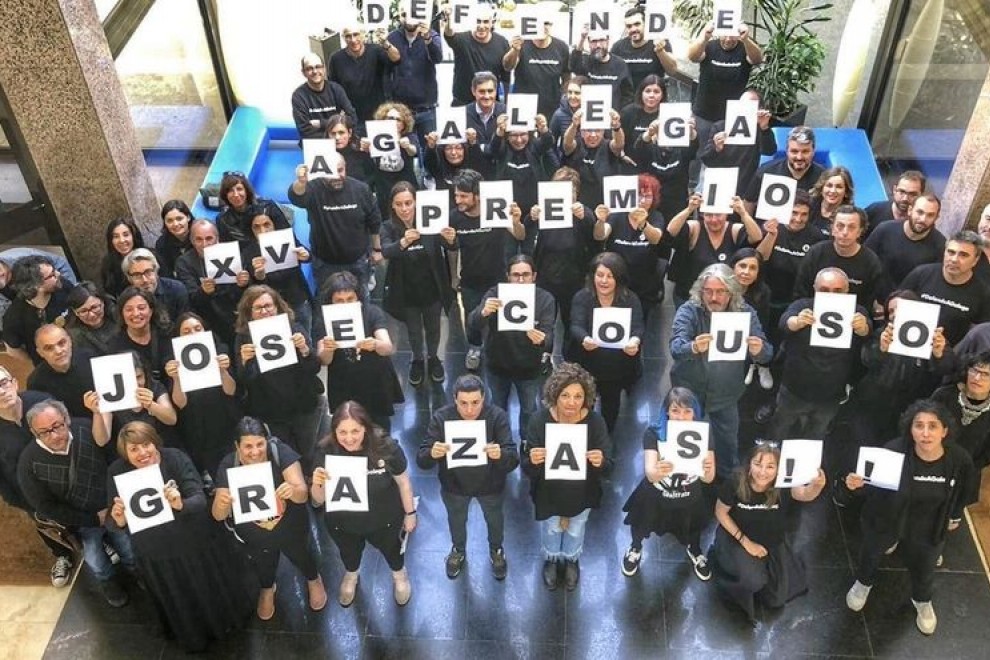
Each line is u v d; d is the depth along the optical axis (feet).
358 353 15.97
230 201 18.33
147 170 20.62
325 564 16.26
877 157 26.25
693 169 24.63
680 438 13.56
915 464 13.46
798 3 24.57
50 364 15.03
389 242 17.80
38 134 18.10
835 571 15.87
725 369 15.47
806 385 16.02
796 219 17.25
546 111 23.80
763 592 15.11
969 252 15.12
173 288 16.94
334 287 15.49
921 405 13.19
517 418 18.80
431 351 19.48
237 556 14.60
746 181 20.77
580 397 13.33
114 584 15.51
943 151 22.03
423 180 24.32
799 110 26.23
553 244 17.97
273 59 27.02
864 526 14.46
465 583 15.84
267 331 14.94
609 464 14.08
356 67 23.13
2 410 13.91
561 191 17.19
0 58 16.97
